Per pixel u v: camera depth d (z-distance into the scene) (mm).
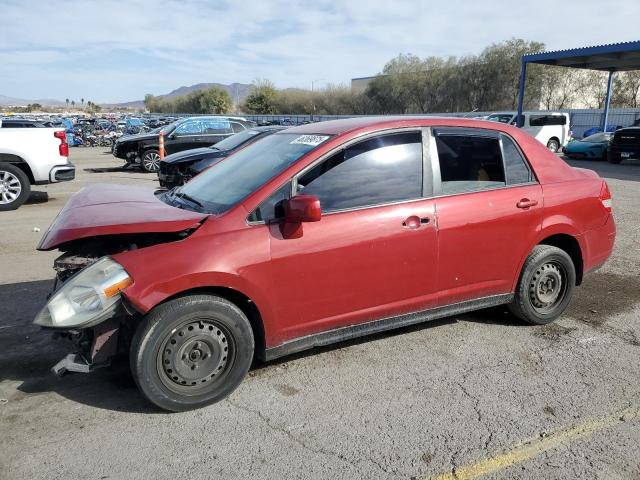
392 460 2740
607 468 2680
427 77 55531
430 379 3568
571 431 2986
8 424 3047
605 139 21125
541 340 4184
